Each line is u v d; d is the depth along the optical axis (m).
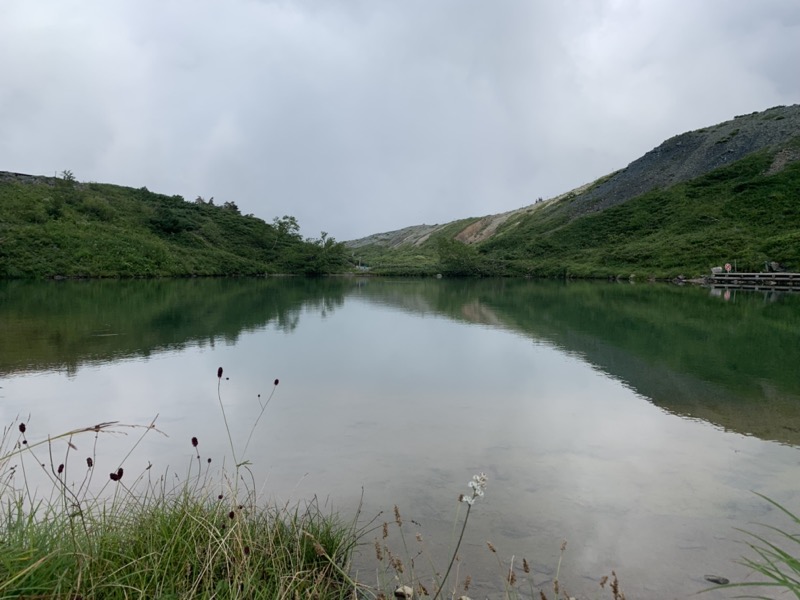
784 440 5.95
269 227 74.31
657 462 5.29
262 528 3.46
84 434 5.87
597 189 84.62
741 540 3.80
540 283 45.06
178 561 2.82
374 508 4.25
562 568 3.43
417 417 6.71
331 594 3.04
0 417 6.47
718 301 24.48
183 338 12.66
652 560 3.54
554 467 5.13
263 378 8.70
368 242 165.50
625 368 9.79
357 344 12.30
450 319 17.75
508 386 8.38
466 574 3.34
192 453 5.38
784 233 42.94
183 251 53.94
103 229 48.84
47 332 13.14
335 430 6.17
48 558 2.41
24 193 51.88
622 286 38.34
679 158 74.62
